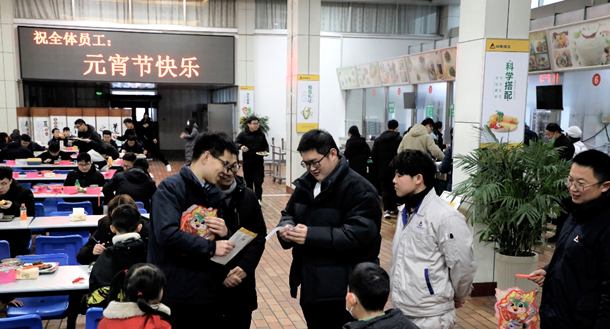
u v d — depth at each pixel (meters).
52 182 8.77
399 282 2.71
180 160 17.75
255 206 3.00
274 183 13.10
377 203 2.79
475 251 5.01
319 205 2.82
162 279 2.38
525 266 4.38
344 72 15.86
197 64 15.29
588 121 8.38
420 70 12.26
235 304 3.02
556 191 4.17
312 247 2.80
